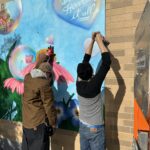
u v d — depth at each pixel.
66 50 5.25
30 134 4.94
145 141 2.62
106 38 4.75
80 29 5.04
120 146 4.70
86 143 4.48
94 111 4.32
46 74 4.86
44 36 5.57
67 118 5.30
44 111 4.91
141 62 2.93
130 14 4.49
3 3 6.23
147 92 2.60
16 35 6.04
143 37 2.85
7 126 6.39
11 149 6.34
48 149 5.02
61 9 5.28
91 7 4.88
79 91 4.37
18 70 6.06
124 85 4.59
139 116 2.86
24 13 5.87
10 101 6.28
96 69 4.81
